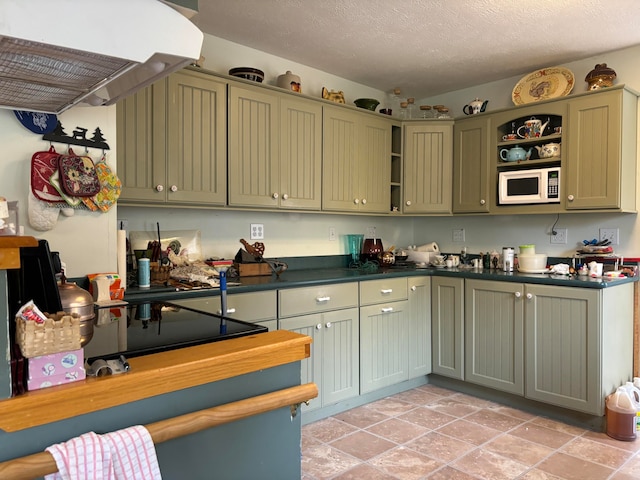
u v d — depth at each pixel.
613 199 2.80
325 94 3.28
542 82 3.27
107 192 1.83
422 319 3.37
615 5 2.41
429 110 3.87
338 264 3.67
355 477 2.13
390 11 2.50
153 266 2.40
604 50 3.04
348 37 2.85
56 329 0.80
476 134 3.48
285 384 1.15
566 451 2.39
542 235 3.42
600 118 2.85
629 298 2.88
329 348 2.81
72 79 1.23
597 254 3.04
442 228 4.05
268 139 2.84
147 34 1.05
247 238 3.12
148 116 2.35
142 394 0.88
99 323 1.33
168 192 2.42
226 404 1.02
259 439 1.10
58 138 1.71
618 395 2.57
